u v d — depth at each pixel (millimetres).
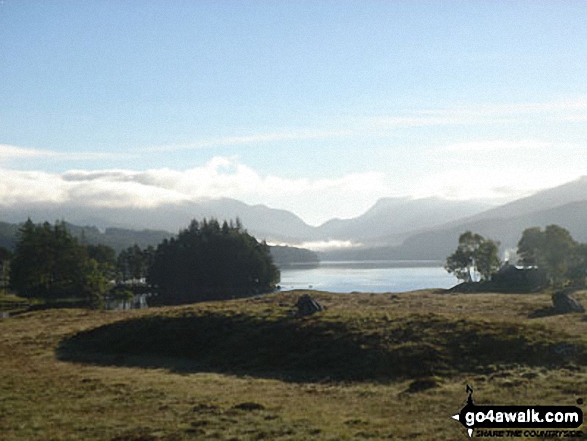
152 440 25828
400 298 106000
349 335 54656
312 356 50938
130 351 62062
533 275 153125
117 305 178625
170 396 36625
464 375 41969
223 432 26875
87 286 197750
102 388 39656
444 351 47500
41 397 36375
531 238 161875
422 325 55969
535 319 67438
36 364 53812
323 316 63906
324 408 32688
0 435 27078
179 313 74562
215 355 56906
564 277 153750
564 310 75375
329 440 25094
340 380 43688
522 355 45500
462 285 154875
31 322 90938
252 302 102000
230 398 36125
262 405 33062
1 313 147250
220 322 67125
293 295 115500
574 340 47844
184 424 28703
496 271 168125
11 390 38812
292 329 59719
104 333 70188
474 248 171250
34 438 26484
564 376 38750
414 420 28938
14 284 199125
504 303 89938
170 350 61094
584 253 151000
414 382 38969
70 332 75375
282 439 25344
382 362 46562
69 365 53375
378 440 24891
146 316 76125
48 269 199250
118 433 27156
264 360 52625
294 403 34406
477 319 58031
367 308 82375
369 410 31938
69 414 31438
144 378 45125
